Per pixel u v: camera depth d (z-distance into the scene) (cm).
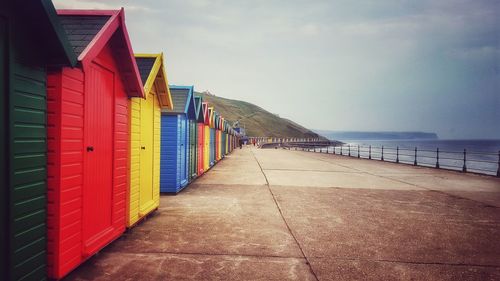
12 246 275
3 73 263
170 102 723
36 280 311
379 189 1080
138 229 563
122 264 406
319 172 1608
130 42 459
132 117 544
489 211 764
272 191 1000
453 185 1205
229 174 1466
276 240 518
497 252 484
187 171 1095
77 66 335
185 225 596
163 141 919
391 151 11812
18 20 276
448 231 592
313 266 415
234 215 681
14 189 276
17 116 278
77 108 364
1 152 262
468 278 391
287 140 11175
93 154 408
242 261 426
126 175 528
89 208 400
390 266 422
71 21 406
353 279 380
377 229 597
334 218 674
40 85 310
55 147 328
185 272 386
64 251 344
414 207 799
